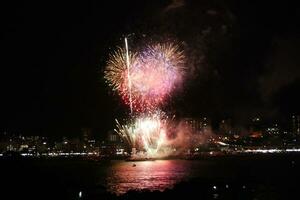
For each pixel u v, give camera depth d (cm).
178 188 6494
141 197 5922
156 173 15238
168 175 14038
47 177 7725
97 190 6675
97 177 13262
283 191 7244
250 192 6938
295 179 9894
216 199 6147
